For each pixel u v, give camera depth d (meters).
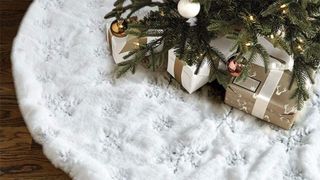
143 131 2.36
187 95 2.47
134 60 2.38
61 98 2.46
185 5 2.10
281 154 2.30
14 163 2.52
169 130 2.37
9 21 2.92
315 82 2.44
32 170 2.50
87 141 2.34
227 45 2.36
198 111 2.43
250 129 2.39
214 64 2.30
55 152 2.30
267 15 2.11
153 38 2.45
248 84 2.31
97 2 2.73
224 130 2.37
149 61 2.44
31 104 2.42
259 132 2.38
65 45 2.60
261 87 2.30
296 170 2.27
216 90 2.48
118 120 2.39
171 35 2.26
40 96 2.46
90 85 2.48
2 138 2.59
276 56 2.32
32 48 2.59
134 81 2.50
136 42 2.45
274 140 2.36
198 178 2.24
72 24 2.66
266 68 2.17
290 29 2.15
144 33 2.27
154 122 2.39
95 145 2.33
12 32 2.89
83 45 2.59
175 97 2.47
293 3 2.02
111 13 2.41
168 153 2.32
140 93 2.46
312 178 2.24
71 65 2.54
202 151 2.32
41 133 2.35
